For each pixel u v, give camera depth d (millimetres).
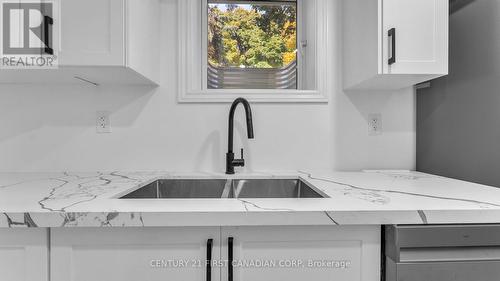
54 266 736
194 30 1469
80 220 709
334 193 924
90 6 1035
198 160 1454
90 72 1151
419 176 1292
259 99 1459
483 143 1104
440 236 731
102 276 744
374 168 1492
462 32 1205
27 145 1398
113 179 1213
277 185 1361
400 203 790
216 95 1448
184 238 750
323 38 1471
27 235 733
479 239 737
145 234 746
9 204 769
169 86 1442
